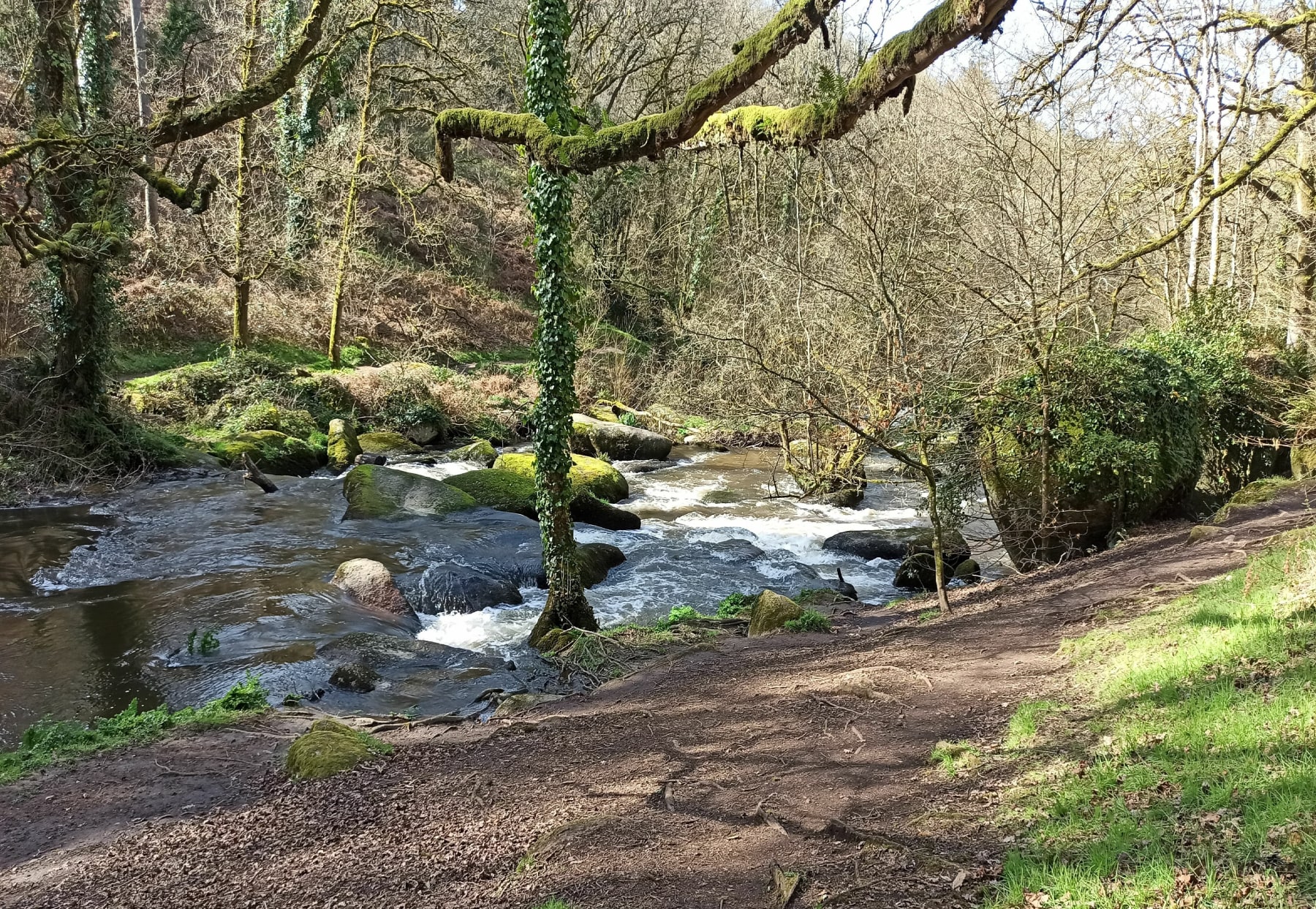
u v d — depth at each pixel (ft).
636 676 31.40
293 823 20.92
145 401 77.71
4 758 25.90
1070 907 11.42
